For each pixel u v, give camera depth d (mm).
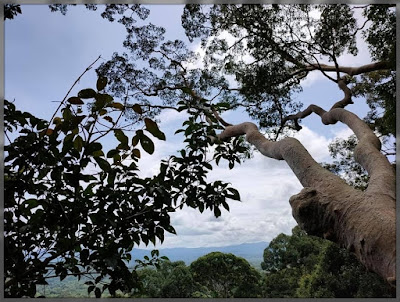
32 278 1804
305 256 19594
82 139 1691
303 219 1502
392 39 6406
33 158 1823
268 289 17875
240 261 17422
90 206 1841
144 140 1676
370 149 2150
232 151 2656
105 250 1829
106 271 1917
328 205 1468
